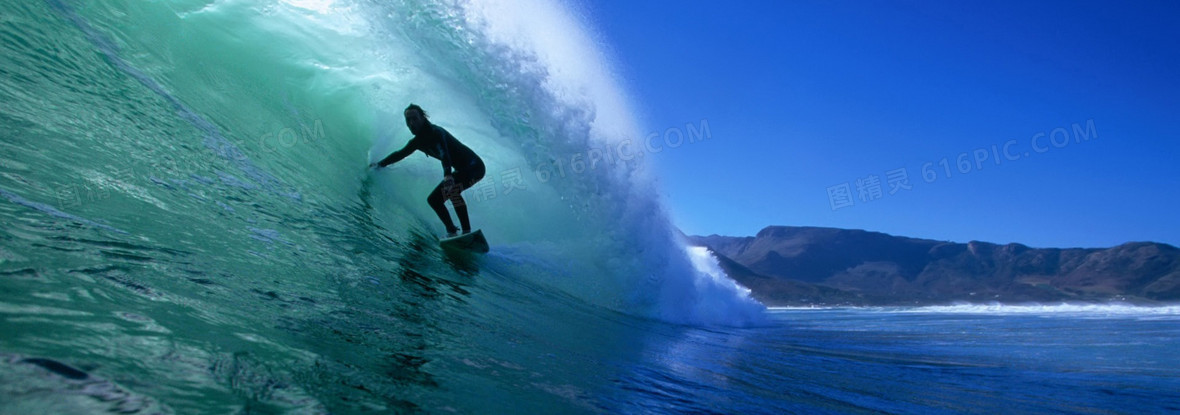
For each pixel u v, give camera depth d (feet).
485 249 17.98
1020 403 9.77
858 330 30.40
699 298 27.55
